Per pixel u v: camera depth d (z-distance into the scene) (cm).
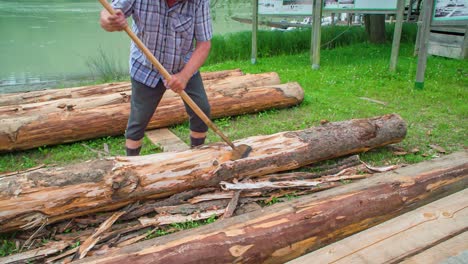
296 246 241
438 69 817
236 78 638
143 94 318
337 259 199
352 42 1262
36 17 2114
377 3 797
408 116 528
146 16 287
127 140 339
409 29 1280
